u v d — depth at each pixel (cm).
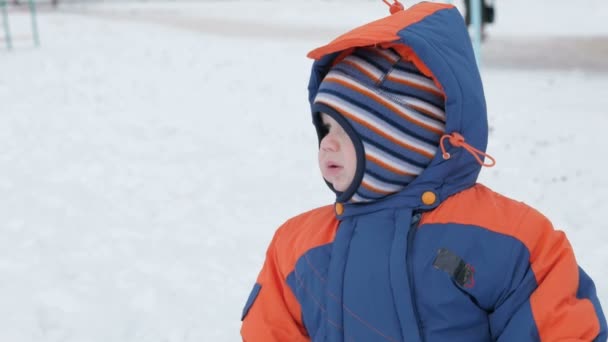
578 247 464
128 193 659
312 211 221
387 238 193
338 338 193
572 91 1056
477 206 194
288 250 212
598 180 607
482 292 185
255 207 603
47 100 1185
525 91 1073
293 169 720
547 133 787
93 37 2112
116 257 501
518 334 180
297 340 205
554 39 1734
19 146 867
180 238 534
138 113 1053
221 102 1118
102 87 1303
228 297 428
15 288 455
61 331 397
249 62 1539
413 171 195
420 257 189
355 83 195
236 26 2333
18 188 686
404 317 186
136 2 3566
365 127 192
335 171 199
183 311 412
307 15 2648
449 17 203
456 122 191
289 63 1504
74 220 586
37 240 541
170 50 1783
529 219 192
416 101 194
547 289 181
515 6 2522
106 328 398
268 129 913
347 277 193
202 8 3130
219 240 526
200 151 811
